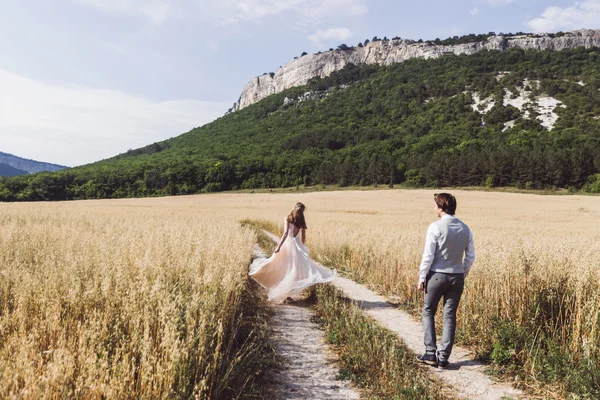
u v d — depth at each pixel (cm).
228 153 14525
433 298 495
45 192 9575
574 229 2559
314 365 477
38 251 705
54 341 357
